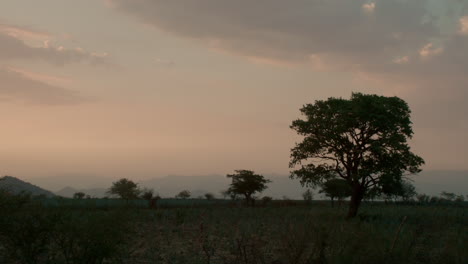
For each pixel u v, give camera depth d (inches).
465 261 445.7
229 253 561.0
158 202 2578.7
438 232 824.9
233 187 2842.0
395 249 452.1
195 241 701.3
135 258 531.8
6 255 449.1
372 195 1279.5
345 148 1299.2
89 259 380.2
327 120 1300.4
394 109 1247.5
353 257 406.6
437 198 3002.0
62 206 405.1
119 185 2491.4
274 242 622.5
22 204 386.0
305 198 2950.3
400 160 1247.5
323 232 438.6
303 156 1365.7
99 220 389.1
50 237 390.9
